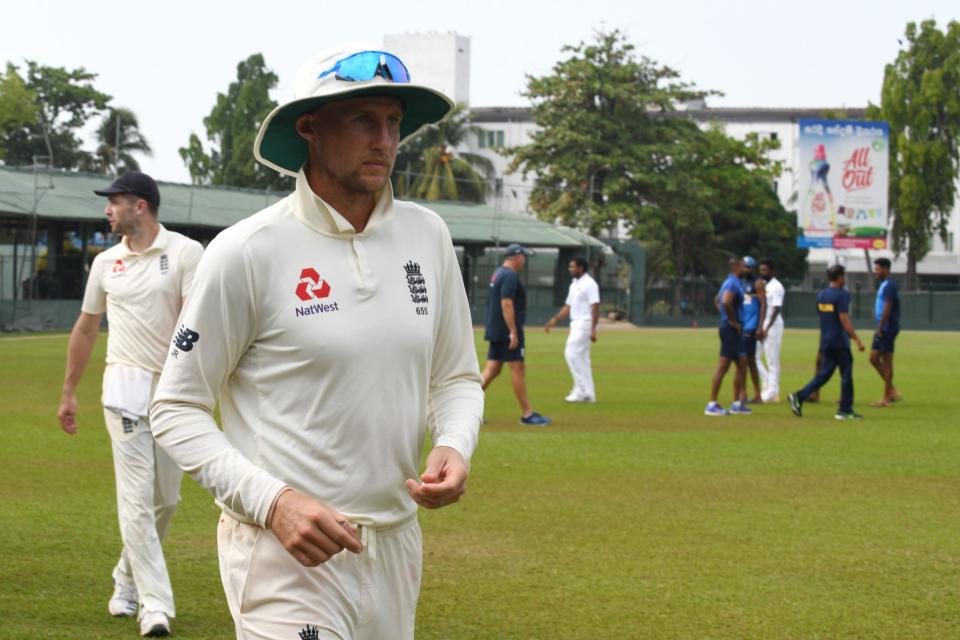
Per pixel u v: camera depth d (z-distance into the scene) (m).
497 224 55.94
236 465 3.18
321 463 3.26
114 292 6.17
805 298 70.75
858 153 61.84
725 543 8.16
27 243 46.59
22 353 28.73
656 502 9.66
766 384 19.08
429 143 74.25
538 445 13.15
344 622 3.29
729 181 71.06
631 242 63.03
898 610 6.55
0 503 9.21
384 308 3.31
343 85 3.23
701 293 66.44
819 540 8.27
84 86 69.44
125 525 6.04
